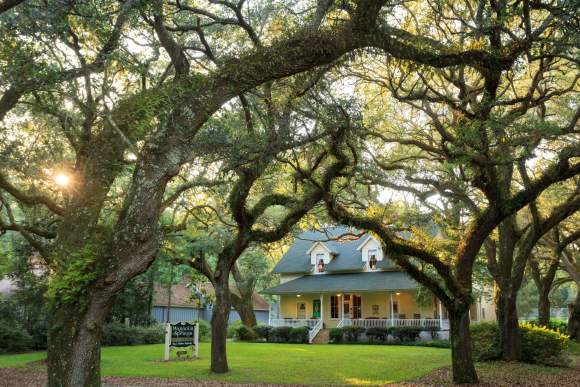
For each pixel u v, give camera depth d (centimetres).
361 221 1342
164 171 544
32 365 1881
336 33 611
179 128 560
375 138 1734
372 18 614
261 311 5197
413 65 734
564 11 905
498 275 1820
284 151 1220
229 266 1639
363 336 3198
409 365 1753
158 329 3141
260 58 590
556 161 1383
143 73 987
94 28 887
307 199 1460
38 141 1334
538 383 1321
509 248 1814
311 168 1393
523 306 4722
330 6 976
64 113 1070
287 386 1290
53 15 806
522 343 1769
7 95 840
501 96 1366
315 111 1128
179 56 1012
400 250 1347
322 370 1633
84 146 1011
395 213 2008
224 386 1299
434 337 3041
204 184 1396
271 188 1811
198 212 1886
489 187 1345
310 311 3803
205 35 1343
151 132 625
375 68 1525
